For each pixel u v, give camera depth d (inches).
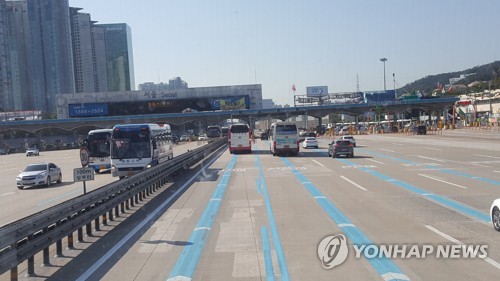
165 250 421.7
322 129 4645.7
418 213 553.3
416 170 1077.1
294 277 327.0
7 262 319.0
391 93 4507.9
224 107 4037.9
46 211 390.9
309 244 421.4
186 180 1074.1
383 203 637.9
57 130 5027.1
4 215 740.7
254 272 342.3
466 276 317.1
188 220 569.0
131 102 4023.1
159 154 1284.4
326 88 4751.5
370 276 324.2
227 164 1514.5
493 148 1716.3
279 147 1812.3
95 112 3986.2
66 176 1508.4
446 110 4926.2
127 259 396.5
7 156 3380.9
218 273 343.6
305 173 1122.7
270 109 4008.4
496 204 450.6
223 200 728.3
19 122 3762.3
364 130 4242.1
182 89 4092.0
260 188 864.9
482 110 4734.3
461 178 892.0
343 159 1531.7
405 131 3865.7
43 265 392.8
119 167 1155.9
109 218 594.9
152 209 671.1
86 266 382.3
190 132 5526.6
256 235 467.5
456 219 510.9
